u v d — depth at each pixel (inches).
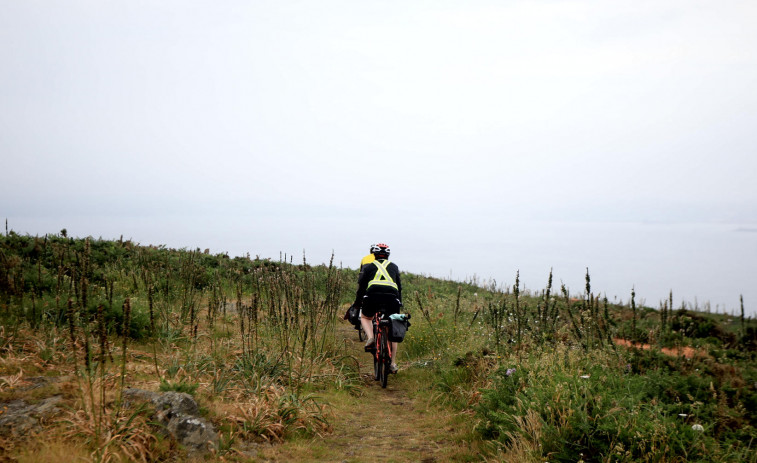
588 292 239.5
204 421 175.6
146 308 321.4
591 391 177.3
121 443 146.9
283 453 178.2
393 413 256.5
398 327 311.4
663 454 141.9
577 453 156.4
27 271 338.0
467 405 238.8
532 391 184.9
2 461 131.1
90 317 283.4
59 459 134.0
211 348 278.1
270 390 227.8
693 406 166.9
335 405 251.6
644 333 270.7
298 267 617.6
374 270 340.5
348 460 178.9
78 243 496.1
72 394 173.8
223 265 593.9
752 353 249.6
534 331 271.3
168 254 556.1
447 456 181.6
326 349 337.7
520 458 159.9
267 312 327.0
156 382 202.8
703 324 327.3
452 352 307.9
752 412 168.7
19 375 188.2
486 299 531.8
